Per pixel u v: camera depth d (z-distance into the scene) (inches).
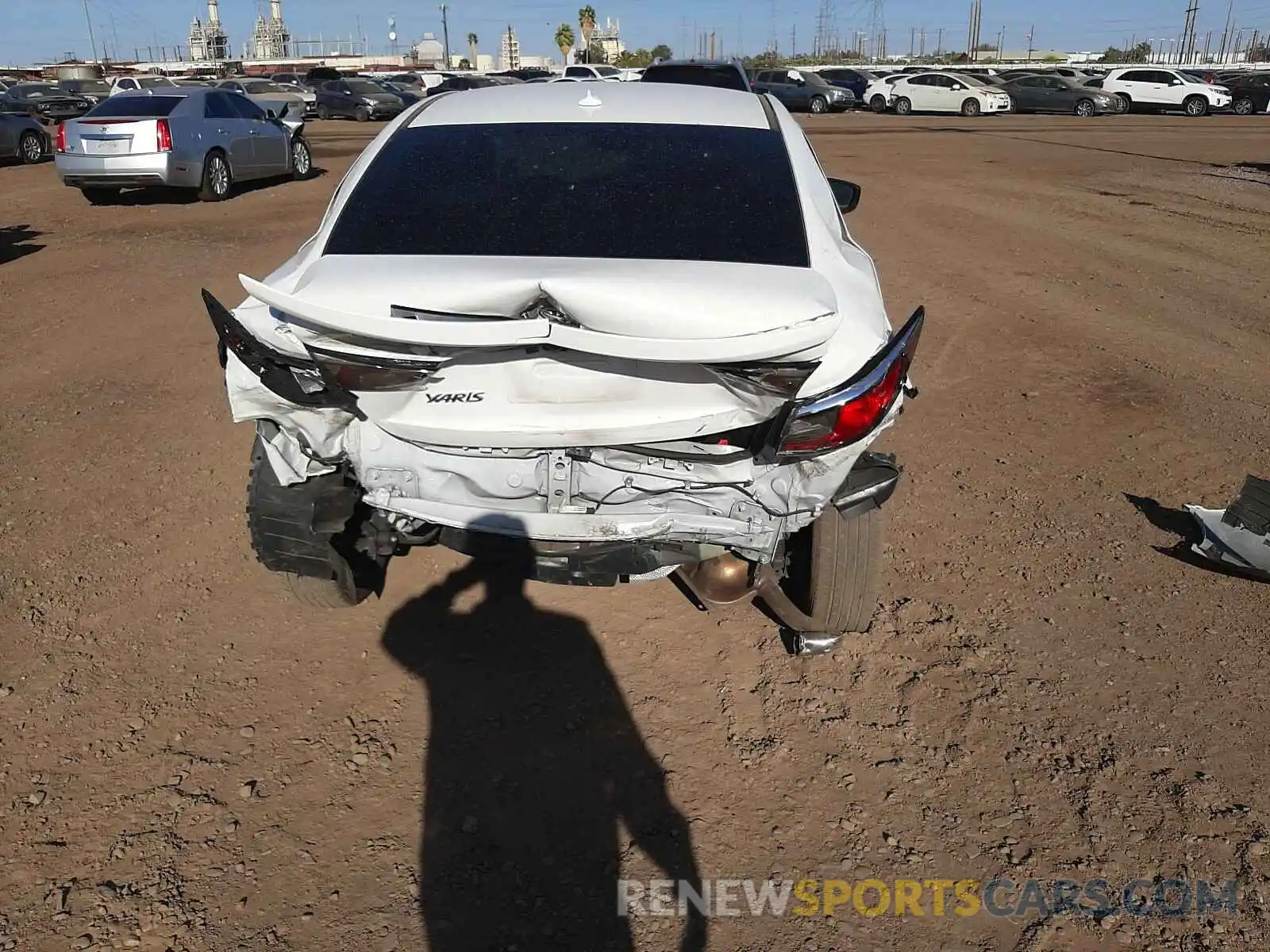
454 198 127.1
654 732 129.5
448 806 116.3
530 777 121.3
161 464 202.8
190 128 541.6
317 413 112.9
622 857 110.0
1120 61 3777.1
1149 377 267.1
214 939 98.4
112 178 530.6
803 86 1497.3
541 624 151.8
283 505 122.3
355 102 1369.3
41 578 159.8
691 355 99.2
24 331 293.6
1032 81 1454.2
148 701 132.5
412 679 138.6
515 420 110.4
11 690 133.0
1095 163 763.4
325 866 107.6
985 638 149.7
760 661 144.3
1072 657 145.3
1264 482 172.4
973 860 110.5
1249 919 103.0
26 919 99.7
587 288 103.7
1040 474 206.8
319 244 123.2
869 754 126.0
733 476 113.2
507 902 103.7
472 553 123.5
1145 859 110.4
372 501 118.2
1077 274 389.7
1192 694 137.3
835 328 99.7
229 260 396.8
